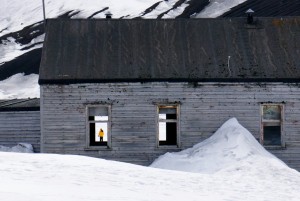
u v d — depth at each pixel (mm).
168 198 15359
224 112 27672
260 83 27672
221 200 15930
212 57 28516
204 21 30766
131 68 27750
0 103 36750
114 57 28359
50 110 27359
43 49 28625
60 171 19188
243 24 30672
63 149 27391
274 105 27938
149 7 120312
